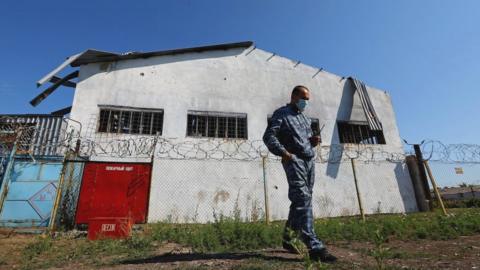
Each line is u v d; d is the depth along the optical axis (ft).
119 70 31.71
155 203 27.27
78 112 28.94
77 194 23.44
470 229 14.23
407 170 36.65
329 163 34.09
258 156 31.68
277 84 36.40
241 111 33.68
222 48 36.11
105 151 27.89
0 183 21.72
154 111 31.22
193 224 22.31
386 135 38.65
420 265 7.52
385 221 16.38
